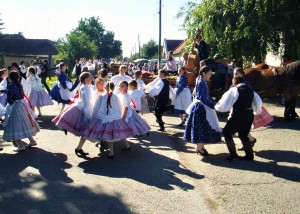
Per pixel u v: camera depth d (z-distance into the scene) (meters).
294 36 14.15
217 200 4.80
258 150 7.14
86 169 6.08
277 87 9.82
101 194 5.02
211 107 6.53
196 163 6.40
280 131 8.70
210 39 15.27
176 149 7.38
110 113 6.49
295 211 4.48
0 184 5.38
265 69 10.19
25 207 4.61
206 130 6.62
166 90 8.93
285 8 13.31
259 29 13.85
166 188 5.23
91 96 6.77
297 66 9.57
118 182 5.47
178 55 41.03
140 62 45.22
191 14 16.84
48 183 5.43
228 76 10.44
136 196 4.95
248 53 15.11
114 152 7.11
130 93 8.72
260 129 8.96
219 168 6.09
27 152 7.09
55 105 13.66
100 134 6.43
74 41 45.28
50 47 52.38
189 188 5.23
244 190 5.13
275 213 4.43
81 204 4.70
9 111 7.07
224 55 15.15
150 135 8.58
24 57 37.91
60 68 11.27
